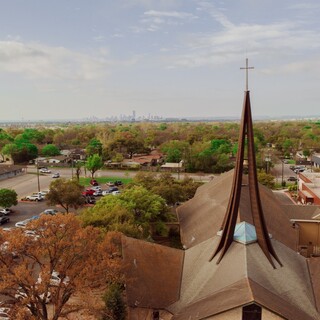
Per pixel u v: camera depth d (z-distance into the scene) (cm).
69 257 3102
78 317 3562
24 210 7800
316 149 17100
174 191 6575
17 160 14738
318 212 5422
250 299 2484
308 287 3120
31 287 2967
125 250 3450
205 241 3622
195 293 3055
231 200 3175
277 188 9931
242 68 3144
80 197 6988
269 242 3162
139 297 3122
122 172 13062
